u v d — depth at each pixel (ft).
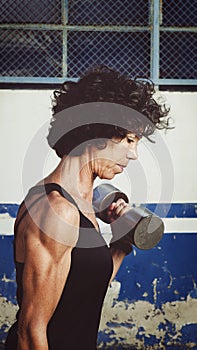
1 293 16.83
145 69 17.69
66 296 7.82
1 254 16.84
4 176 16.93
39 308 7.67
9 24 17.21
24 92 17.07
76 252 7.82
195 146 17.28
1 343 16.72
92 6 17.63
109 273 8.11
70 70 17.62
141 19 17.66
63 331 7.86
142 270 16.98
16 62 17.51
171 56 17.80
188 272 17.10
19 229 8.01
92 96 8.31
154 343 17.07
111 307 16.94
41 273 7.68
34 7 17.33
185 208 17.20
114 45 17.67
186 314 17.12
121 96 8.27
